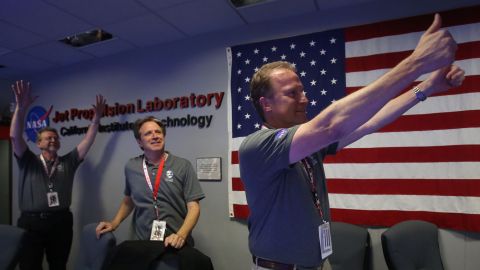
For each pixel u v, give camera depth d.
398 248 1.87
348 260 2.05
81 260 2.06
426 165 2.08
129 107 3.20
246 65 2.63
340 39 2.34
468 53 1.99
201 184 2.82
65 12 2.36
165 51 3.05
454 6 2.07
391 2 2.23
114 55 3.32
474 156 1.96
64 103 3.62
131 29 2.71
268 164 0.76
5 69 3.69
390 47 2.18
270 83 0.87
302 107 0.88
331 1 2.29
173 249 1.76
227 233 2.69
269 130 0.81
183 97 2.93
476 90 1.96
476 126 1.96
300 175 0.88
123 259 1.72
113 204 3.22
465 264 2.00
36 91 3.82
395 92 0.59
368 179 2.21
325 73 2.35
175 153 2.96
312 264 0.85
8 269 2.01
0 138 3.76
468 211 1.96
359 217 2.23
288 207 0.84
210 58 2.84
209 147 2.80
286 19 2.55
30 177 2.79
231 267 2.65
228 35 2.76
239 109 2.63
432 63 0.57
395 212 2.14
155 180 2.13
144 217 2.07
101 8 2.31
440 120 2.05
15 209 3.83
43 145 2.88
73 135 3.53
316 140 0.64
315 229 0.86
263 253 0.87
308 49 2.42
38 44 2.98
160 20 2.55
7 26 2.57
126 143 3.20
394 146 2.16
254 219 0.91
